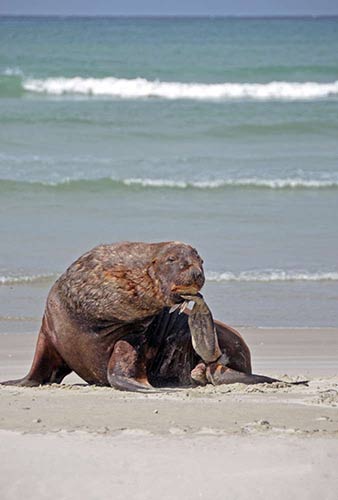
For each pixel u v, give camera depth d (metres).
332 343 47.50
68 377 38.44
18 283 58.53
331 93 157.50
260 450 23.03
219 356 33.97
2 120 117.94
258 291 58.28
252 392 31.56
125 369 32.88
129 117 122.94
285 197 86.88
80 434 24.22
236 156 104.00
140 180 88.75
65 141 108.62
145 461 22.16
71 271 33.25
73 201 82.62
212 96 152.38
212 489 20.66
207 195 86.62
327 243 70.44
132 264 32.47
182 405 28.12
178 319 34.81
